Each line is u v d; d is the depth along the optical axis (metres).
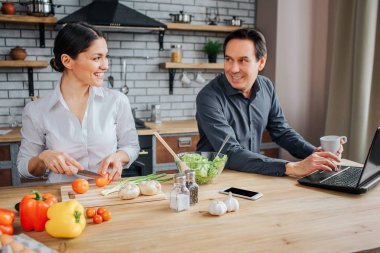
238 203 1.42
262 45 1.95
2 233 1.12
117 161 1.75
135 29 3.50
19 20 3.29
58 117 1.87
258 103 2.18
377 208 1.41
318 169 1.68
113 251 1.06
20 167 1.84
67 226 1.12
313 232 1.19
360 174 1.60
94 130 1.92
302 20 4.04
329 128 3.70
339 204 1.44
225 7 4.25
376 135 1.50
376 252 1.10
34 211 1.18
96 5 3.51
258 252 1.06
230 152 1.92
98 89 1.96
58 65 1.80
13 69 3.59
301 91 4.13
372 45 3.32
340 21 3.54
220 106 2.04
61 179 1.90
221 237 1.15
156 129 3.46
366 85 3.35
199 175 1.63
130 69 3.98
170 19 4.05
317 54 4.15
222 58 4.33
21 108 3.65
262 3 4.19
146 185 1.52
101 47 1.71
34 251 1.01
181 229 1.21
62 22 3.27
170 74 4.08
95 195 1.53
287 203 1.45
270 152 4.00
